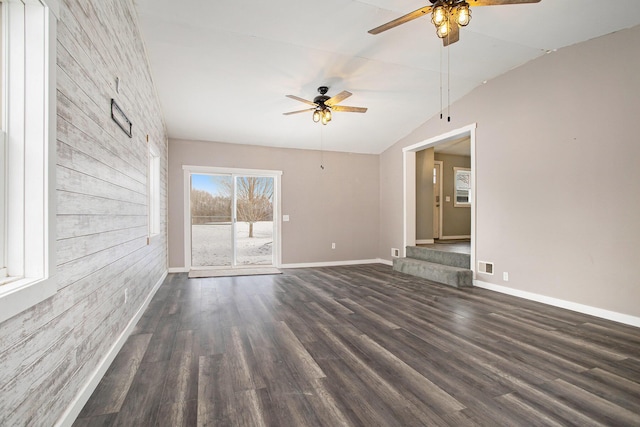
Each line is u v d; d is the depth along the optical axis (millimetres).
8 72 1365
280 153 6598
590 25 3180
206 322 3203
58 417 1525
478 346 2625
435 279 5168
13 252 1364
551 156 3814
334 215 6984
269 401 1843
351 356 2436
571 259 3621
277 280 5273
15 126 1366
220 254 6332
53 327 1479
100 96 2115
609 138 3305
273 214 6664
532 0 2342
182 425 1627
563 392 1944
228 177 6352
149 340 2742
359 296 4238
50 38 1416
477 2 2396
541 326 3102
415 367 2260
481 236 4707
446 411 1751
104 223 2186
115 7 2447
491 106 4527
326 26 3260
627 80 3174
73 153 1706
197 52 3668
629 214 3158
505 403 1827
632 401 1853
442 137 5406
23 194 1374
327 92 4641
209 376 2127
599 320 3271
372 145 6855
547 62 3848
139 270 3318
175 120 5316
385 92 4762
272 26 3252
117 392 1932
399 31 3357
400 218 6613
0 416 1104
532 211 4020
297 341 2725
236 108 5000
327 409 1767
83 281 1832
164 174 5422
